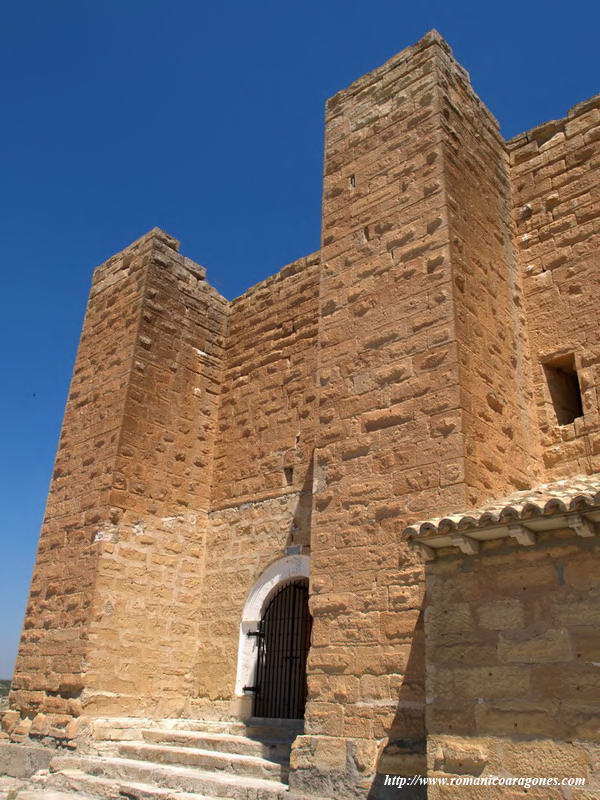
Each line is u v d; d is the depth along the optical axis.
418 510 9.36
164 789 10.02
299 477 14.20
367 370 10.80
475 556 7.12
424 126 11.73
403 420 10.03
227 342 17.31
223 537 15.16
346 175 12.65
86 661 12.77
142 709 13.30
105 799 10.24
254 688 13.27
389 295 11.01
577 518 6.38
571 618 6.32
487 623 6.81
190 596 14.78
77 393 16.39
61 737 12.38
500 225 12.52
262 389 15.87
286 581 13.67
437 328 10.17
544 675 6.30
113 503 14.01
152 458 14.96
